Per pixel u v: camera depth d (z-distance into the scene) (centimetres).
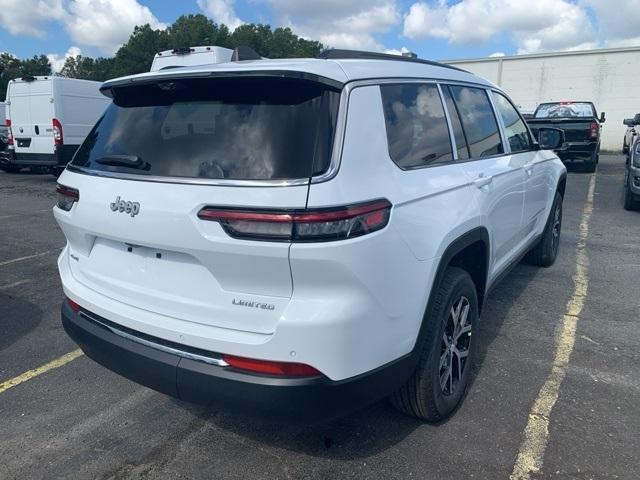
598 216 884
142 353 249
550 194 545
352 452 282
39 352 400
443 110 318
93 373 369
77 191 273
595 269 590
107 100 1493
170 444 291
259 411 226
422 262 255
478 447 284
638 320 448
